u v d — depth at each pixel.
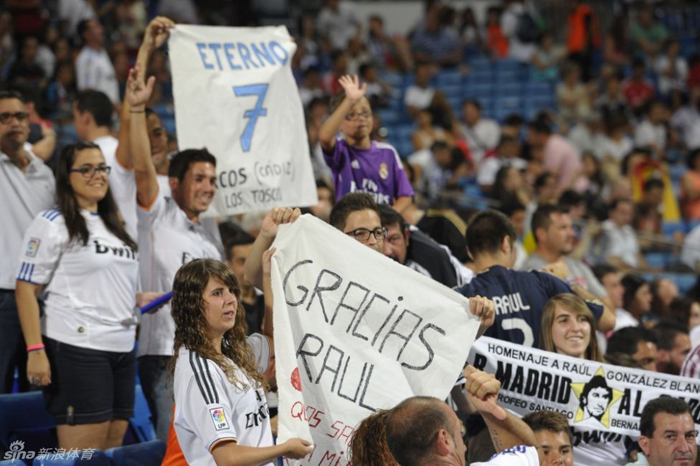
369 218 14.83
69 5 41.31
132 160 17.12
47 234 15.91
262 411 12.76
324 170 29.05
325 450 12.97
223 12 48.81
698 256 31.98
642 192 38.06
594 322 16.56
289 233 13.34
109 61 35.81
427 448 11.02
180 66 17.52
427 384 13.17
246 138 17.89
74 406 15.89
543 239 20.75
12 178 17.78
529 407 15.99
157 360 16.88
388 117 46.41
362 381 13.12
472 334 13.29
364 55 49.50
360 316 13.28
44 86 33.16
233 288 12.75
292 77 18.52
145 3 47.16
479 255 17.16
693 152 40.00
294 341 13.14
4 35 37.62
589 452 16.28
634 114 47.06
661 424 15.34
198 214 17.77
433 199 31.81
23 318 15.81
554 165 39.03
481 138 43.34
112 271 16.25
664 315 26.22
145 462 15.88
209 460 12.25
